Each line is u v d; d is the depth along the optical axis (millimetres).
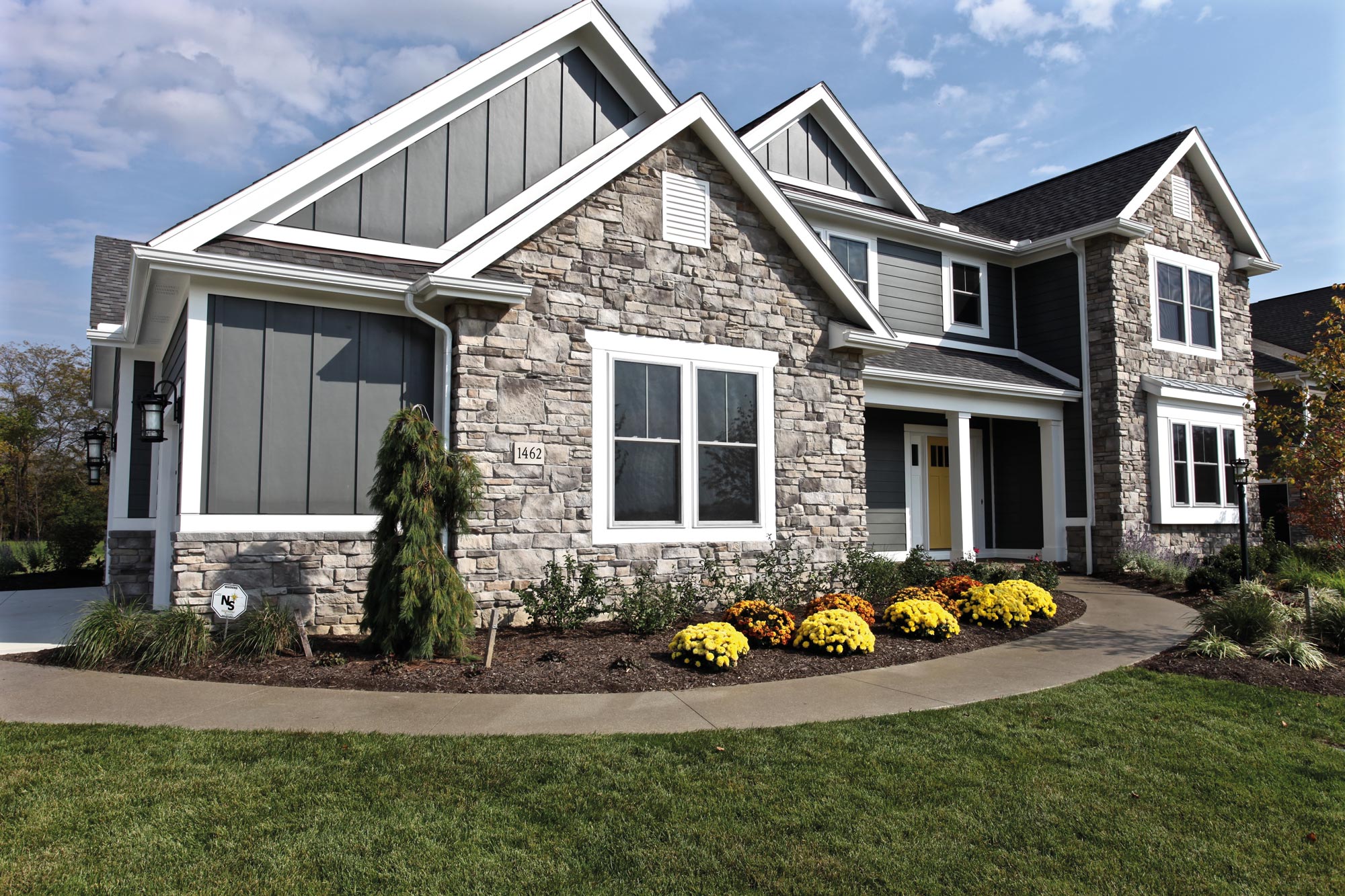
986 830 4129
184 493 7770
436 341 9031
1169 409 15586
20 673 6738
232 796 4215
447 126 10133
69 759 4668
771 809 4242
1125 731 5766
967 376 13789
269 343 8281
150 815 3982
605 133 11484
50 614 10430
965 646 8477
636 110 11852
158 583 10141
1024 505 16094
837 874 3619
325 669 6793
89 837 3756
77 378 29000
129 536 11828
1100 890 3617
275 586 8055
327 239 9250
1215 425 16578
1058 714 6105
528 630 8492
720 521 10047
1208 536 16328
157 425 9742
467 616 7320
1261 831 4273
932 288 15523
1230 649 8055
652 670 6957
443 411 8812
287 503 8250
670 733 5363
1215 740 5656
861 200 15281
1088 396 15312
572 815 4109
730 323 10273
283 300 8344
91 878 3404
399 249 9656
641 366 9648
